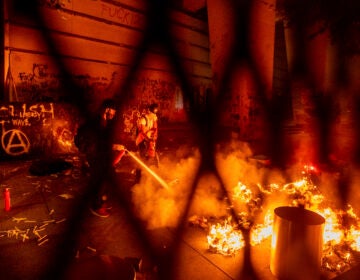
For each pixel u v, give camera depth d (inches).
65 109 336.2
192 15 519.2
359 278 100.3
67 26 360.8
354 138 414.9
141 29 442.3
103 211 160.2
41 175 239.3
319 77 469.1
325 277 108.7
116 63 416.8
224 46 379.6
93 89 395.2
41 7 335.6
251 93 365.7
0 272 105.8
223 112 390.6
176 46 502.0
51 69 350.9
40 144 315.3
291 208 113.0
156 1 457.4
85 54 382.0
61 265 112.0
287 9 437.1
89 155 158.4
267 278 107.2
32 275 105.0
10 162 286.8
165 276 106.6
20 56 324.8
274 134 407.2
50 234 137.4
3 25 310.2
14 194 193.2
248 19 361.4
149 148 263.9
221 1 374.9
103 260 89.5
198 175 246.7
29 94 335.9
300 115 497.4
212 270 111.4
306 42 474.9
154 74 471.2
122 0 410.9
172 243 132.3
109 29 402.9
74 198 188.5
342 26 427.2
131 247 127.6
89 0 375.9
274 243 107.2
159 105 483.2
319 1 417.1
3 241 129.1
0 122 286.8
